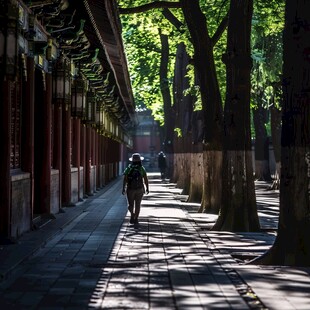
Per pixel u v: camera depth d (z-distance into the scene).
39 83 30.11
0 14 19.86
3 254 19.50
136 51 79.75
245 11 28.97
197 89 46.31
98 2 27.09
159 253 20.83
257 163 82.94
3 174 22.09
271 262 19.59
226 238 25.80
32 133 26.06
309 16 19.50
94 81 46.44
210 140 36.06
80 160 46.25
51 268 17.94
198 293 14.73
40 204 30.38
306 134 19.53
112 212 36.25
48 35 29.47
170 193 57.12
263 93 60.00
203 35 34.66
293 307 13.37
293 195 19.59
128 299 14.08
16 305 13.48
